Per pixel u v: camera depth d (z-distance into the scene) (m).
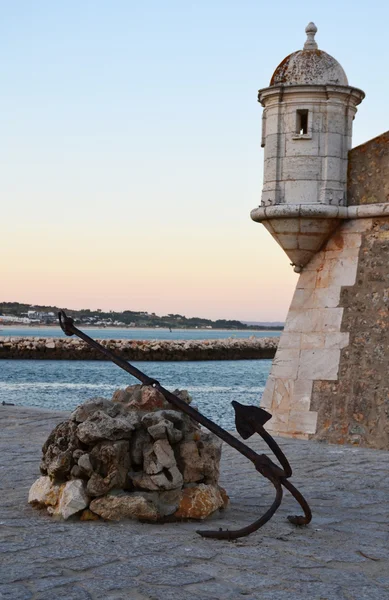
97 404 6.21
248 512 6.41
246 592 4.38
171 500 5.98
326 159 12.48
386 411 11.67
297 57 12.66
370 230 12.44
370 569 4.93
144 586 4.40
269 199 12.74
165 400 6.38
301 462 9.16
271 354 95.94
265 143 12.87
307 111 12.52
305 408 12.56
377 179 12.32
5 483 7.27
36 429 11.00
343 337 12.42
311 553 5.21
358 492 7.38
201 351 86.62
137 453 6.01
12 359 81.06
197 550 5.14
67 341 83.69
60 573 4.57
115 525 5.74
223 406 32.78
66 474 6.09
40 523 5.75
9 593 4.20
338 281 12.66
